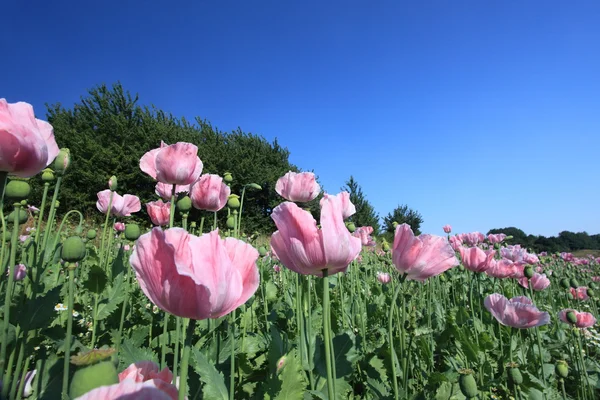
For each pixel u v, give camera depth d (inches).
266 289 128.3
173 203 91.7
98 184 986.1
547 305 242.5
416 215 1289.4
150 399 28.9
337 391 89.7
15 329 62.7
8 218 90.8
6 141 56.4
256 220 1162.0
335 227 61.7
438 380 97.8
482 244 316.5
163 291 40.8
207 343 98.3
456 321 147.9
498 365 122.8
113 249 219.6
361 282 230.4
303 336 88.8
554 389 129.5
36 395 64.6
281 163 1330.0
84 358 32.1
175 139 1134.4
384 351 104.3
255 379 93.6
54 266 115.1
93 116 1111.6
